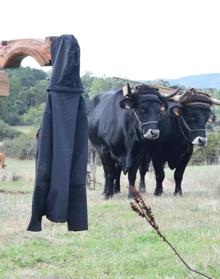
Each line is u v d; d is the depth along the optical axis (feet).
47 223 38.29
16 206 47.98
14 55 19.69
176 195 54.95
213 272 25.34
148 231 35.24
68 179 18.37
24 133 142.00
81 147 18.85
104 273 26.25
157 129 51.65
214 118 56.70
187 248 29.96
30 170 100.99
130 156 54.19
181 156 56.85
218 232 33.76
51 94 18.51
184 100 55.62
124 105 52.16
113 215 42.11
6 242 32.86
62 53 18.56
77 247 31.58
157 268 26.55
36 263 28.48
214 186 64.18
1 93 19.34
